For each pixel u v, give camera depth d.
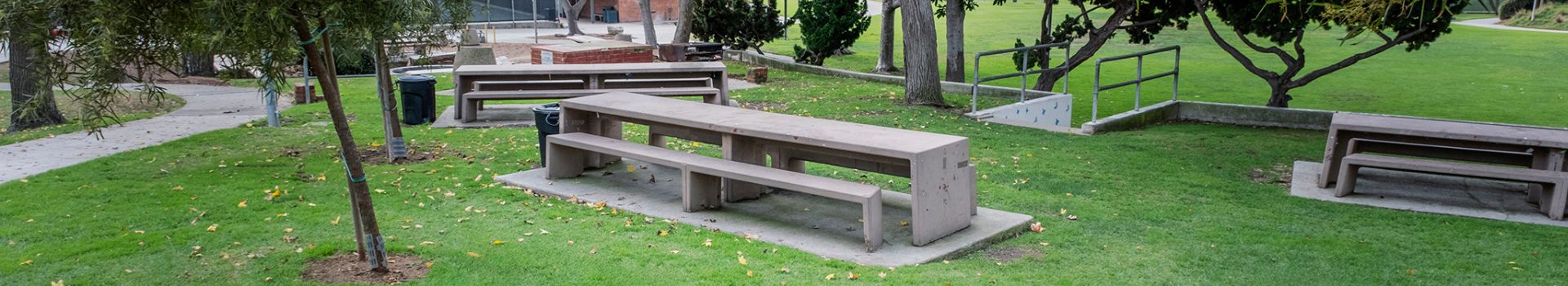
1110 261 6.06
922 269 5.79
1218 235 6.77
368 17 5.41
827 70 20.62
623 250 6.10
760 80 18.69
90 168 9.05
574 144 8.01
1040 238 6.66
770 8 27.22
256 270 5.68
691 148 10.40
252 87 18.20
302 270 5.67
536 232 6.57
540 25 46.72
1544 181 7.24
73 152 10.06
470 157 9.68
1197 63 29.52
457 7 8.37
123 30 4.72
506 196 7.77
